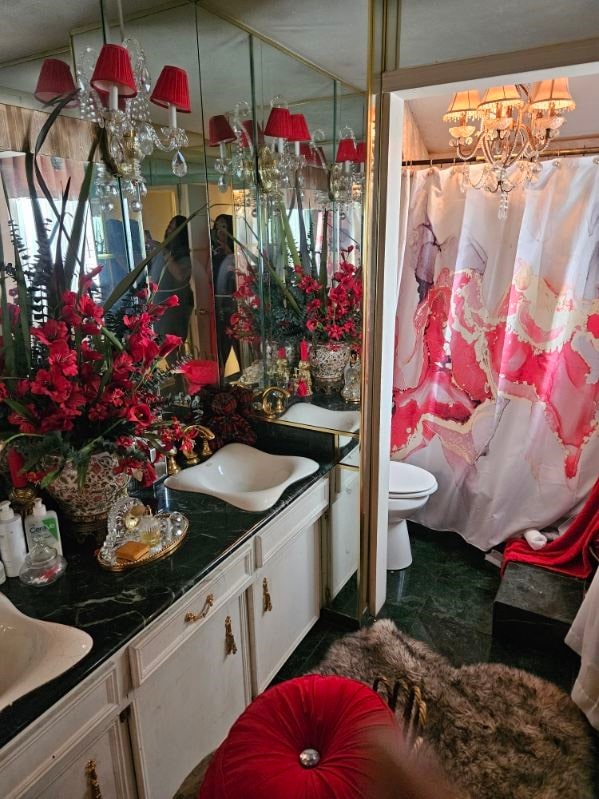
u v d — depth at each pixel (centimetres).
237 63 183
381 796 84
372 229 183
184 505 174
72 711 106
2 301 135
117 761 120
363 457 205
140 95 153
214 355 219
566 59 139
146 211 176
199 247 201
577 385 239
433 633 224
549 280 235
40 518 135
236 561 154
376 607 231
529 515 261
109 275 165
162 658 128
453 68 155
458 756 167
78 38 144
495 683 196
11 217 135
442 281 264
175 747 139
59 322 132
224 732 161
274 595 180
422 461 291
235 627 161
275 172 194
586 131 246
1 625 119
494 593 250
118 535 147
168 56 172
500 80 153
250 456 215
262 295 207
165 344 150
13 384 137
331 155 182
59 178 146
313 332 202
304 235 195
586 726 178
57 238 148
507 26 144
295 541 190
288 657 197
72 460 135
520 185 233
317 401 207
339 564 219
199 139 189
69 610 123
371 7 160
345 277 191
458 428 275
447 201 254
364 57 166
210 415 222
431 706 185
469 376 265
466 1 147
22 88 134
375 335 193
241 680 168
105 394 138
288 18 171
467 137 223
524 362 248
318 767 95
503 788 157
